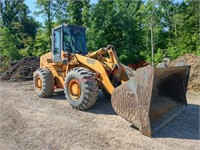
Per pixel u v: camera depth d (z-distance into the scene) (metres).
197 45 25.17
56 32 7.82
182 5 29.23
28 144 4.43
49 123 5.41
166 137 4.58
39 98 8.05
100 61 6.66
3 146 4.41
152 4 25.78
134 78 4.73
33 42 32.59
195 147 4.16
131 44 24.27
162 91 6.27
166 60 7.59
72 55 6.96
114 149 4.09
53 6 29.30
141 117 4.63
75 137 4.62
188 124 5.30
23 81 13.77
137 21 25.84
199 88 9.69
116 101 5.08
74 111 6.29
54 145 4.34
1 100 7.77
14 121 5.60
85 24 23.97
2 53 30.44
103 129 4.99
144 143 4.31
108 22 23.48
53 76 8.09
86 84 5.96
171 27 29.09
